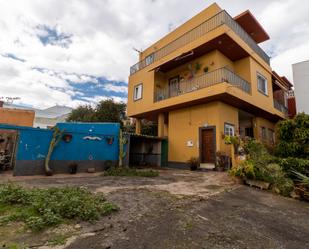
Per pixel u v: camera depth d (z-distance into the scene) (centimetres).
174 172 1054
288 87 2147
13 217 326
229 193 568
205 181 750
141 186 641
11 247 241
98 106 2458
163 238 284
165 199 485
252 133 1542
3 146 1071
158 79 1568
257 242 284
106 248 250
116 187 615
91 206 368
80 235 283
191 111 1295
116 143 1102
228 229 325
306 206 483
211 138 1153
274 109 1527
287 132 966
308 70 1334
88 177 830
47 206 356
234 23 1223
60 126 930
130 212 386
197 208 425
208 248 260
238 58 1348
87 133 1009
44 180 713
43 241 261
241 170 696
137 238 281
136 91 1720
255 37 1625
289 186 582
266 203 493
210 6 1316
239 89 1120
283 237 304
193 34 1327
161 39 1706
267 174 653
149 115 1683
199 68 1323
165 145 1440
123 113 2469
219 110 1131
